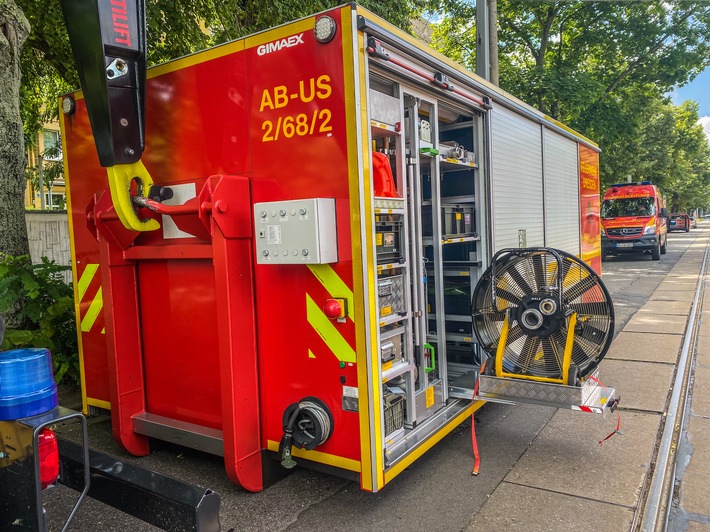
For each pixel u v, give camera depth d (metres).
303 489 3.37
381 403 2.94
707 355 6.60
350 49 2.74
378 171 3.05
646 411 4.74
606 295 3.71
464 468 3.69
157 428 3.57
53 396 2.05
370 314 2.85
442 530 2.92
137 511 2.37
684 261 19.92
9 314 4.72
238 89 3.17
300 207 2.83
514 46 18.28
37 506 1.88
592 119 17.33
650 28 17.03
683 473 3.62
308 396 3.06
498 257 4.30
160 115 3.51
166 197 3.46
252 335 3.18
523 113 5.14
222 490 3.37
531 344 3.84
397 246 3.31
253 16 8.11
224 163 3.26
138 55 3.03
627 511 3.11
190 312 3.49
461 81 3.91
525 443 4.12
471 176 4.52
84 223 4.05
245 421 3.14
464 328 4.69
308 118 2.91
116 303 3.61
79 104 3.99
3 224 4.69
